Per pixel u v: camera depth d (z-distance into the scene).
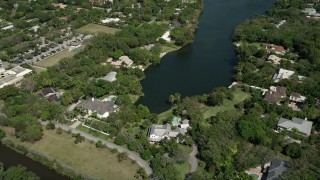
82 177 198.25
